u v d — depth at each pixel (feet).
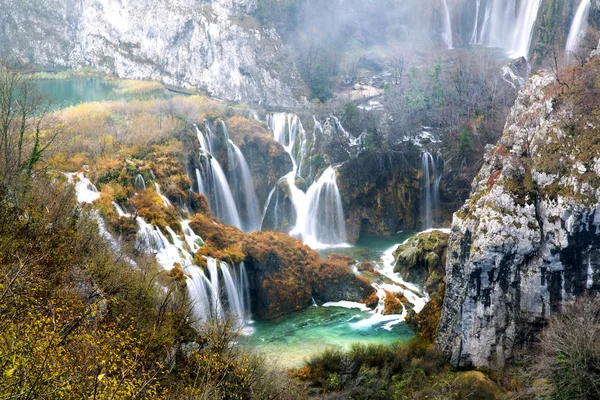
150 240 189.88
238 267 206.90
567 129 173.68
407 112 315.78
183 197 228.02
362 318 208.44
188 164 250.37
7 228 122.11
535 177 172.86
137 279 136.36
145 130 254.06
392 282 228.02
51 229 131.03
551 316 167.43
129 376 92.94
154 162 234.38
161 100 312.09
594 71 185.26
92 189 202.49
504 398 151.94
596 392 136.87
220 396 113.39
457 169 289.94
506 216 168.86
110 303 120.06
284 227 290.15
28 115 206.69
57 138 217.77
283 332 196.85
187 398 104.22
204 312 178.91
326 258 253.03
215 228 216.95
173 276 177.17
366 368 163.84
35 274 103.35
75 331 92.89
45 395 69.62
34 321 83.10
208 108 303.07
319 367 164.14
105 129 250.78
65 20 486.38
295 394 136.05
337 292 223.30
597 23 316.40
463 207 184.44
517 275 169.48
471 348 172.65
